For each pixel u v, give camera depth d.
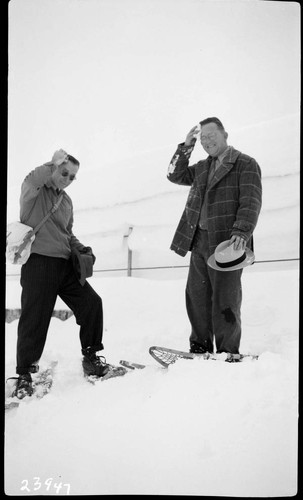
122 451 4.07
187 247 4.64
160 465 4.03
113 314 4.71
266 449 4.05
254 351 4.52
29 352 4.34
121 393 4.29
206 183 4.62
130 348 4.59
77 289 4.48
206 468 4.00
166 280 4.86
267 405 4.15
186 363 4.42
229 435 4.07
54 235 4.42
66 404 4.25
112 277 4.84
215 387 4.25
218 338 4.52
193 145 4.64
